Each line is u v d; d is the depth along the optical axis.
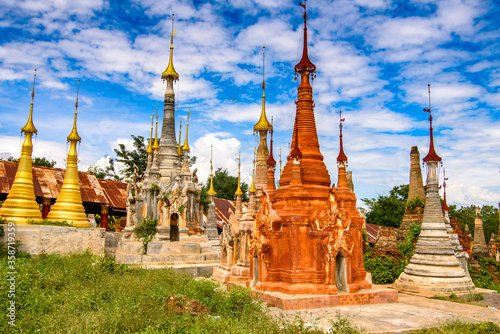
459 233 50.00
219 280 30.42
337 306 21.48
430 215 31.61
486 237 99.38
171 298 17.06
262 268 23.64
